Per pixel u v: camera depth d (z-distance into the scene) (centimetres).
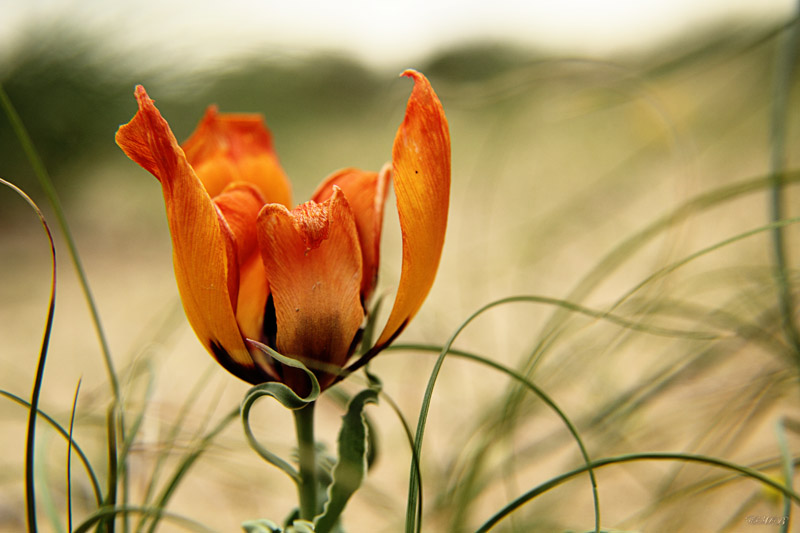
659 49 163
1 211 206
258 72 273
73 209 216
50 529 69
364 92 279
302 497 48
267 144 51
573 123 228
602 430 67
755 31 89
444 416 89
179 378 107
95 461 69
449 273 147
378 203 48
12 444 91
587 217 145
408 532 47
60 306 150
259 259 47
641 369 91
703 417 72
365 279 48
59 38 215
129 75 226
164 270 176
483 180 196
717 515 66
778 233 61
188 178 45
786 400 74
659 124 141
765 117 159
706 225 149
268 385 46
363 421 47
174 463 85
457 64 210
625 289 129
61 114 213
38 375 47
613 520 69
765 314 67
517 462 73
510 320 119
